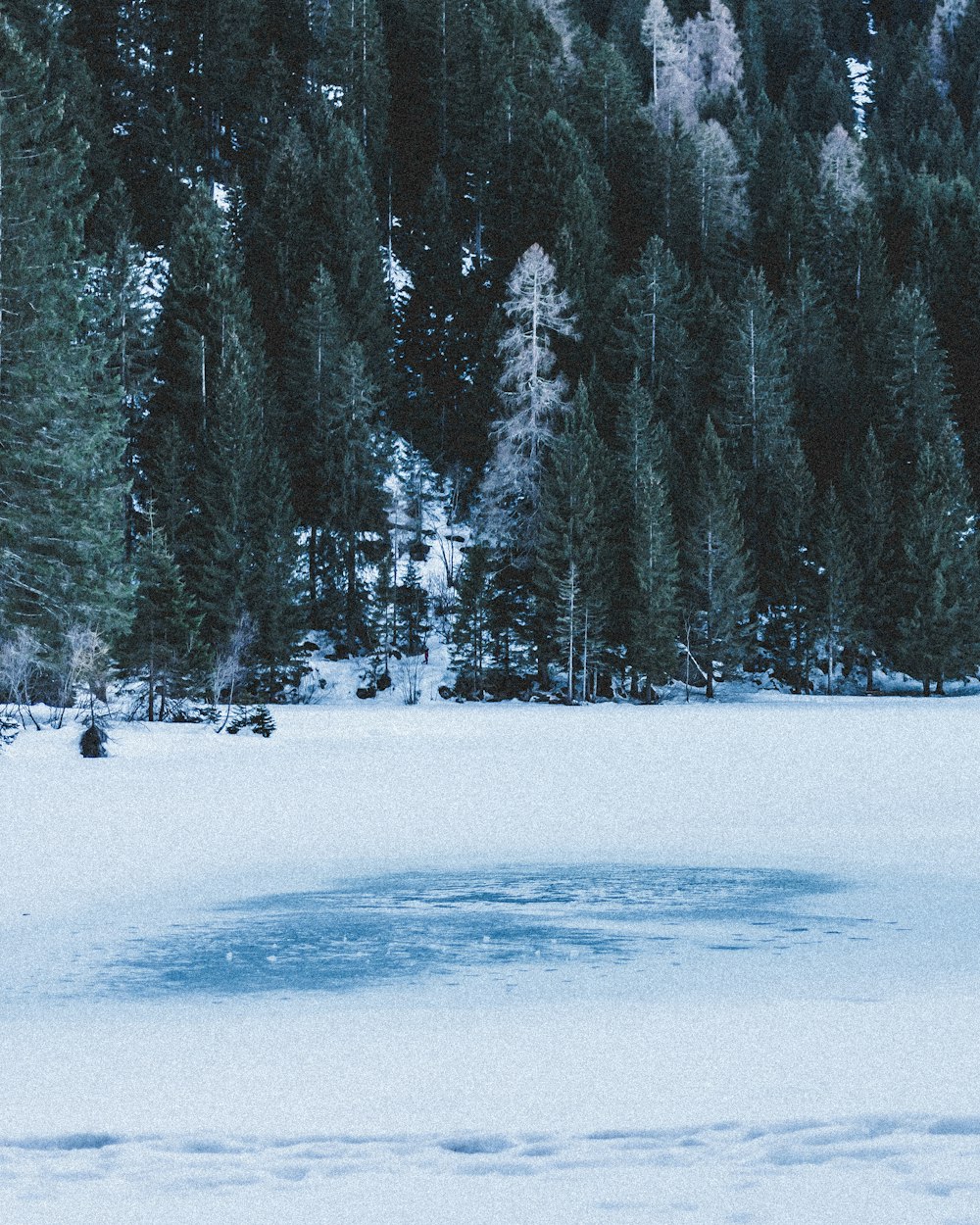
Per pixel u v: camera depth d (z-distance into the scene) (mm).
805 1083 7887
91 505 55781
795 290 112125
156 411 90000
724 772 36531
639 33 169375
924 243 121562
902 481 100062
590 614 85000
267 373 96125
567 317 97688
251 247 107625
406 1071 8570
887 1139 6703
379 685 84062
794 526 95000
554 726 59531
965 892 17531
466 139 126625
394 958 13812
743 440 99688
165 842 23828
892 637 94000
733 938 14578
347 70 127250
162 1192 6141
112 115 115812
